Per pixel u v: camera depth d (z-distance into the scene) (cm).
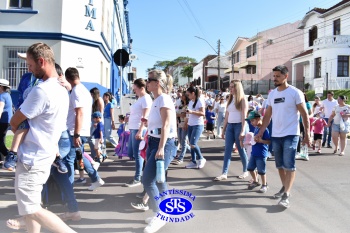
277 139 527
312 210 497
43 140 312
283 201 504
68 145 434
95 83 1463
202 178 689
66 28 1366
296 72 3803
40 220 311
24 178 307
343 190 603
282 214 480
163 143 405
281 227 432
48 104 310
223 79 5247
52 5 1349
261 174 584
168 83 440
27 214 307
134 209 492
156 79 429
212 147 1132
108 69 1969
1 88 721
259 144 586
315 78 3222
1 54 1346
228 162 678
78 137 464
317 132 1029
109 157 912
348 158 943
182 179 679
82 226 429
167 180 668
